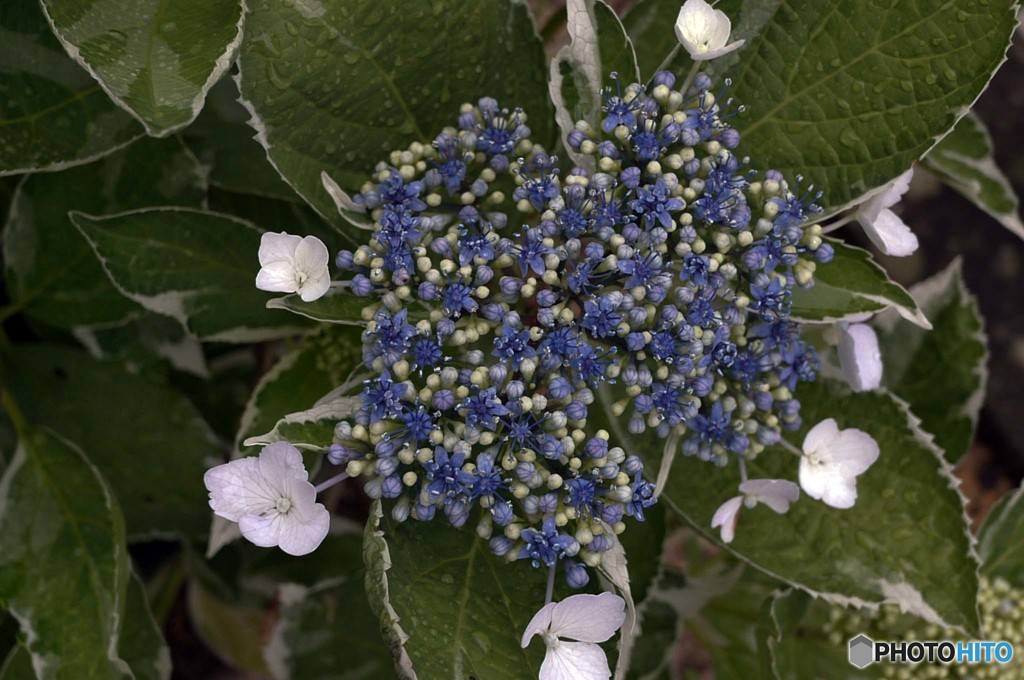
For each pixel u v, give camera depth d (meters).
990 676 0.50
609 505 0.40
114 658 0.46
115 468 0.51
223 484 0.39
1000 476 0.68
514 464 0.40
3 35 0.44
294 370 0.48
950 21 0.42
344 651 0.52
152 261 0.46
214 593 0.55
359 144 0.43
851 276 0.43
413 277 0.42
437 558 0.41
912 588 0.44
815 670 0.51
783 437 0.46
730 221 0.42
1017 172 0.66
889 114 0.43
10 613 0.49
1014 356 0.67
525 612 0.41
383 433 0.40
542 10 0.55
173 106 0.39
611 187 0.42
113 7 0.40
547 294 0.41
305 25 0.41
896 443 0.45
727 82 0.42
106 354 0.52
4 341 0.51
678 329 0.41
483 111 0.43
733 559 0.53
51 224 0.49
